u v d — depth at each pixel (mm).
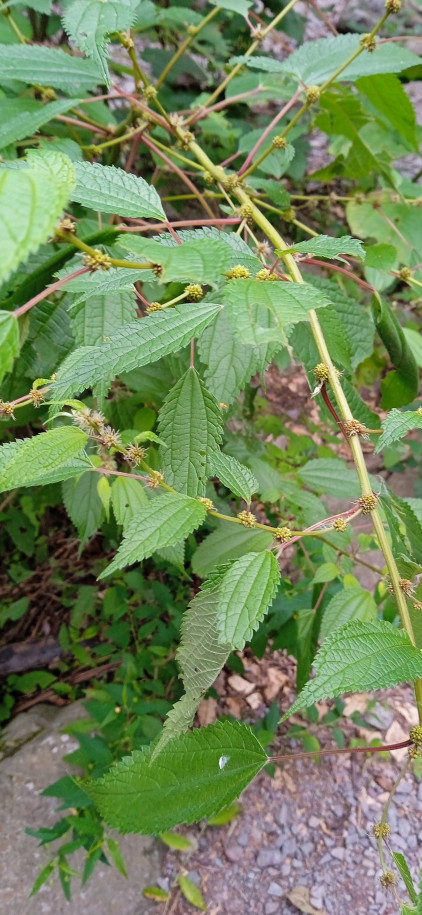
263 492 537
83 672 760
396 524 307
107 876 602
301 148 964
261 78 534
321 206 1125
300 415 957
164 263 181
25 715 720
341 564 496
